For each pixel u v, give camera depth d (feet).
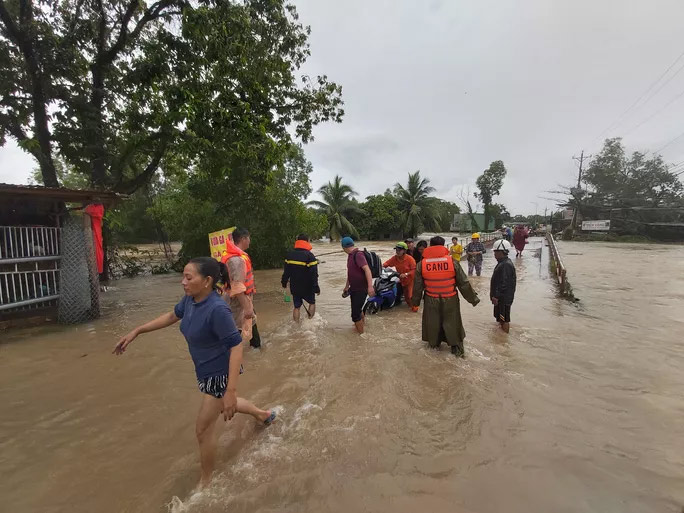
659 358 16.97
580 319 24.35
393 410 12.12
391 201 156.87
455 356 17.16
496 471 9.05
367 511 7.79
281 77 39.42
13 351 18.31
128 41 40.11
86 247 24.94
